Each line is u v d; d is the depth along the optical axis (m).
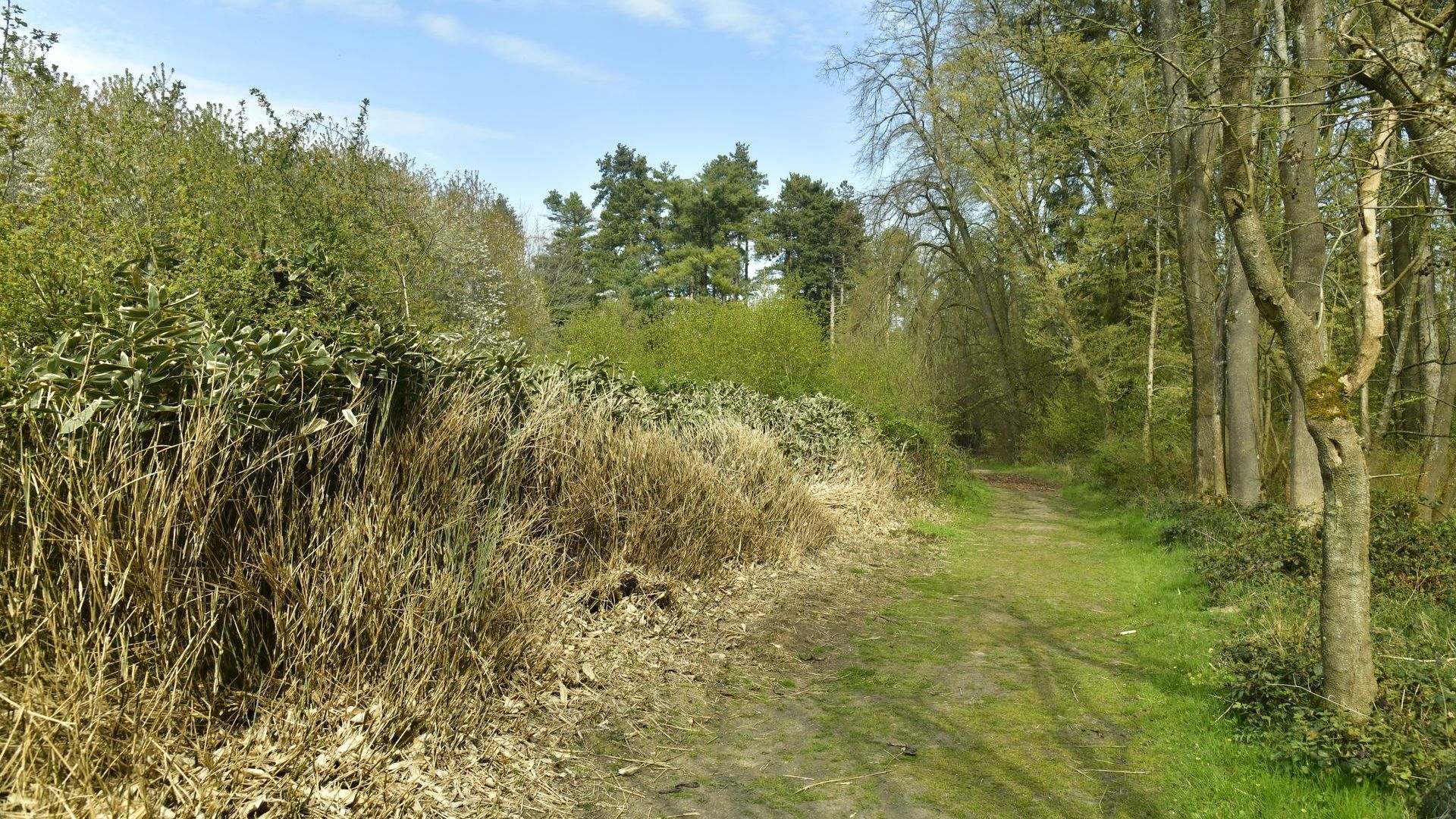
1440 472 10.51
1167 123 12.72
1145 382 22.00
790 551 8.91
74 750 2.73
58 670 2.91
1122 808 3.79
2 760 2.56
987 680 5.68
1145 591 8.79
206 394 3.75
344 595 3.83
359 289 7.11
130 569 3.20
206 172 7.88
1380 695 4.24
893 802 3.80
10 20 6.45
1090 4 21.00
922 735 4.66
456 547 4.74
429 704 3.85
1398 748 3.73
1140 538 12.55
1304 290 9.74
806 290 51.31
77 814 2.57
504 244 24.64
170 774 2.92
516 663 4.58
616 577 6.10
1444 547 7.44
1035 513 18.23
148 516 3.36
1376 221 4.11
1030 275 27.00
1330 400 4.15
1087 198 26.31
